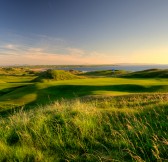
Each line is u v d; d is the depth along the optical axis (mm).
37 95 33406
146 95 16031
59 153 5086
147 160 4539
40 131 6168
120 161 4508
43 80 71500
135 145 5281
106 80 54281
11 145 5523
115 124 6895
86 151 5109
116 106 11922
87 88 36500
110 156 4781
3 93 44969
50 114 7734
